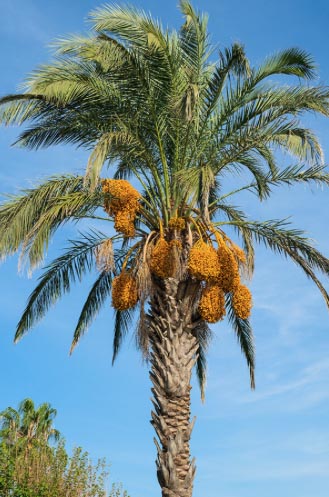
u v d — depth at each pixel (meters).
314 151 9.81
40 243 9.71
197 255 9.55
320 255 11.23
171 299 10.20
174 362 9.95
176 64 9.77
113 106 10.16
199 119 10.55
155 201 10.76
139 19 9.47
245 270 10.30
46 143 10.80
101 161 9.02
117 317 14.72
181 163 10.58
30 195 10.03
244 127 10.23
